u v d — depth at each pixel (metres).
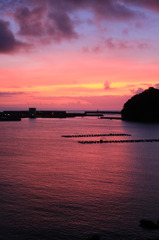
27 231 19.81
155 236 19.12
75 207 24.05
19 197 26.31
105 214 22.67
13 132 104.19
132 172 37.12
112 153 54.50
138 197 26.56
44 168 38.97
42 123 180.50
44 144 67.94
